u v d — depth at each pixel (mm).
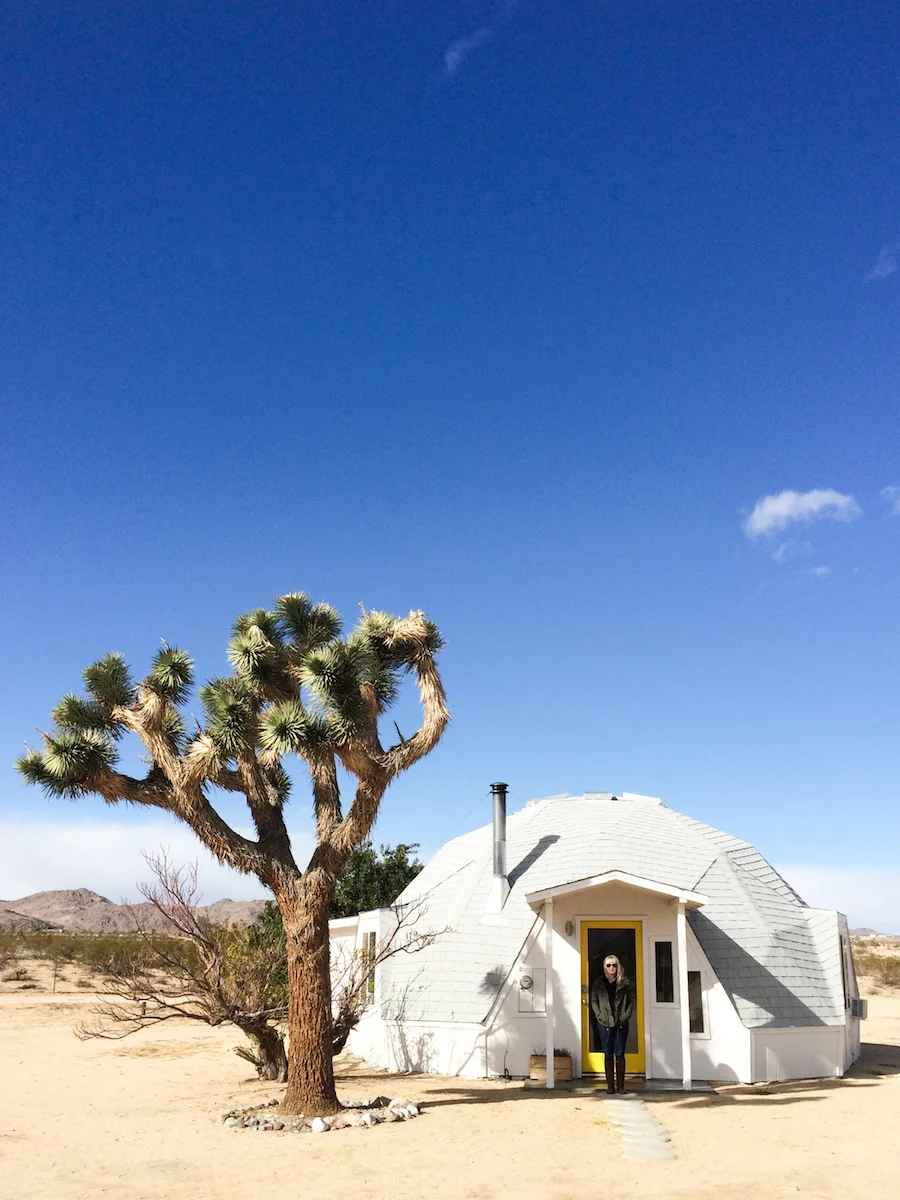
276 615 15586
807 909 20359
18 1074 19734
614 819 21734
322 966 14070
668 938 17531
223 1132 13055
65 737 13383
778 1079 17172
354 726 13398
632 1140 11930
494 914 19547
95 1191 10094
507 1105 14477
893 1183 9773
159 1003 16375
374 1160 11062
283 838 14367
